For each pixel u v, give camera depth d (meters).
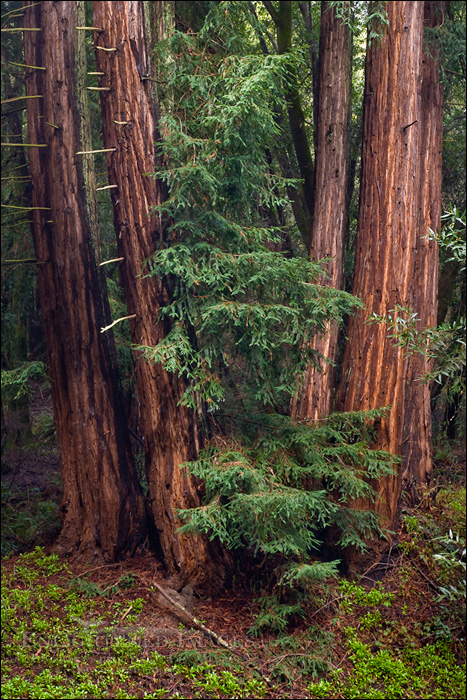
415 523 6.25
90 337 5.84
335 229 6.78
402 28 5.98
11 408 8.03
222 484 5.21
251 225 5.29
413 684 4.52
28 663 4.36
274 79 4.70
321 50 6.88
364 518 5.73
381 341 5.95
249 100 4.43
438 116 7.47
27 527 6.62
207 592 5.39
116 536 5.84
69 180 5.75
